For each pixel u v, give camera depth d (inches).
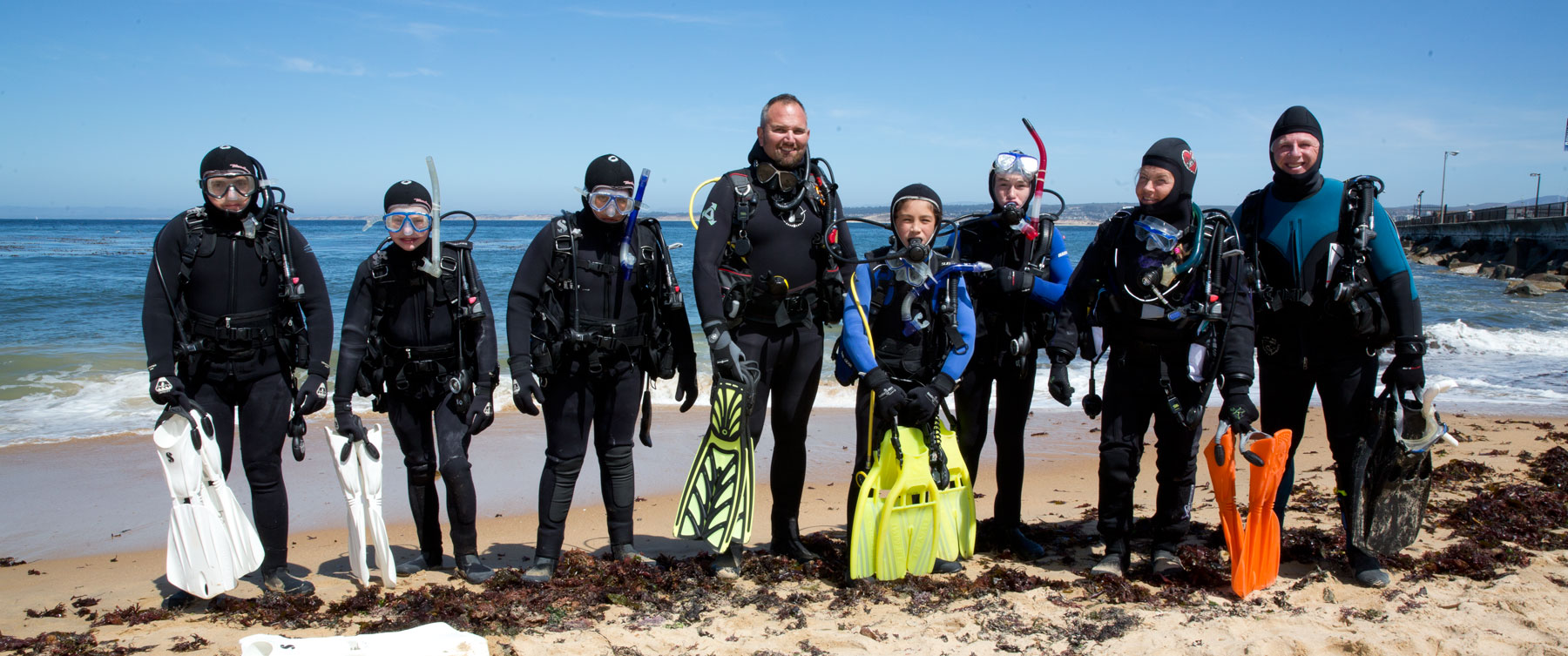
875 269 138.8
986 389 153.3
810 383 147.1
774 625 125.0
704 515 137.1
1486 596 127.9
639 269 139.2
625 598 134.9
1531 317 717.9
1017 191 147.9
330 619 129.6
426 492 151.6
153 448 267.0
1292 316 137.1
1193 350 129.3
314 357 135.0
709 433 138.2
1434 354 478.3
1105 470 138.6
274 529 138.7
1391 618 121.2
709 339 135.4
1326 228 134.3
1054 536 171.8
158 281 127.1
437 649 109.6
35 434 284.7
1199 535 169.3
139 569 167.3
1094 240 137.0
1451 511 175.6
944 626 122.8
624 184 133.5
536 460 252.7
